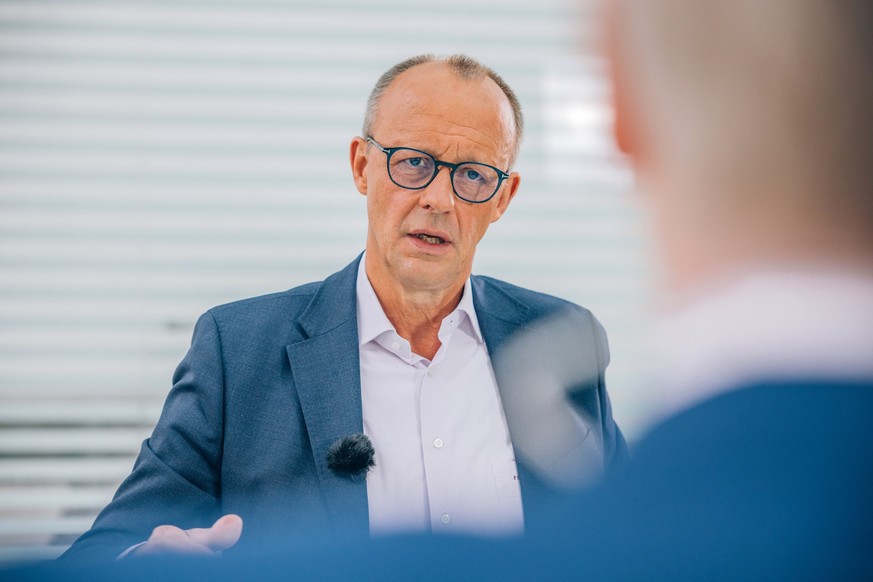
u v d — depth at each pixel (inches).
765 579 21.3
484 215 93.6
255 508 85.4
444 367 95.1
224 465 88.0
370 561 22.4
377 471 88.4
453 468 89.5
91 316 152.1
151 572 23.2
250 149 155.3
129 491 86.3
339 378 89.7
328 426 87.0
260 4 155.9
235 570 22.8
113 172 153.0
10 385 150.3
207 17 155.1
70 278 151.9
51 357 151.3
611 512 21.7
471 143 90.8
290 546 23.3
